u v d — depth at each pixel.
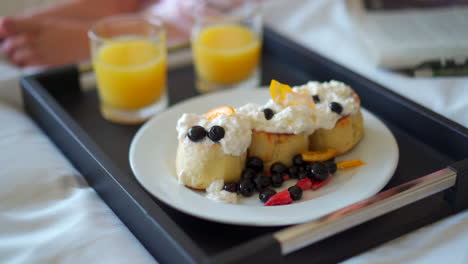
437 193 0.60
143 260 0.56
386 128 0.65
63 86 0.77
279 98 0.62
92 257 0.55
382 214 0.56
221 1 0.82
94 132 0.71
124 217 0.59
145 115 0.73
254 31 0.78
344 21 0.92
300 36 0.90
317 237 0.52
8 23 0.89
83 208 0.60
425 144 0.67
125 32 0.76
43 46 0.90
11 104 0.79
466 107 0.72
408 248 0.57
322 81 0.78
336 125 0.62
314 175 0.59
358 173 0.60
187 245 0.52
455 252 0.56
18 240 0.58
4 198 0.62
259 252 0.50
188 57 0.84
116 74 0.71
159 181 0.59
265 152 0.61
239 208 0.56
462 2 0.91
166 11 0.99
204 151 0.58
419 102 0.74
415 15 0.88
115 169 0.60
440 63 0.78
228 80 0.79
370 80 0.73
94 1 0.97
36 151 0.67
